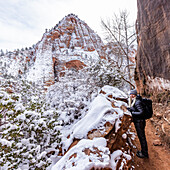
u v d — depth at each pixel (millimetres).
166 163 2432
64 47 67812
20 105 2135
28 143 1967
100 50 74750
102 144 1828
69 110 3809
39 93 4855
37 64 50062
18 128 1818
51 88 5473
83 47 69812
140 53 6496
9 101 1942
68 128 3309
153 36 4559
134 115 2619
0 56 68688
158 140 3354
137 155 2672
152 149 3006
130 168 2100
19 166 1789
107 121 2246
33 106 2703
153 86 5055
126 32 10719
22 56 74062
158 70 4414
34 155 1950
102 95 3498
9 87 3547
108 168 1484
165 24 3660
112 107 2695
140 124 2637
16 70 57094
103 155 1599
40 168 1828
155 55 4535
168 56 3637
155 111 4359
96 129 2154
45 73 44594
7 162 1615
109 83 4926
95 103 3000
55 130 2459
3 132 1736
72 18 83875
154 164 2416
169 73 3664
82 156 1557
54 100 4621
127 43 10617
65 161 1625
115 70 5309
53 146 2367
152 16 4523
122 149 2227
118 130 2285
